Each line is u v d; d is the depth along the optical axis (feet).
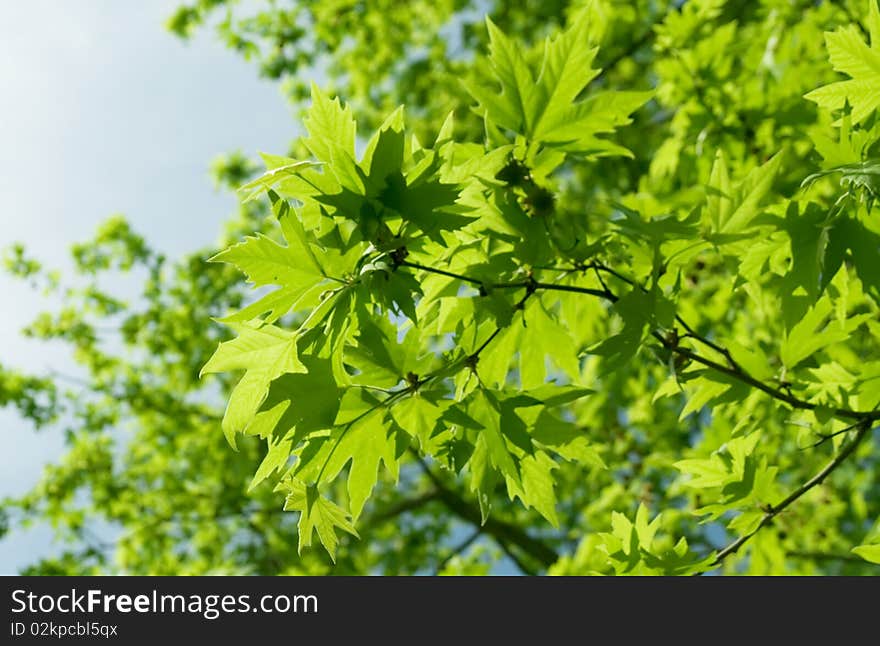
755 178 6.91
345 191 5.95
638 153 25.07
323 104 6.15
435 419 6.40
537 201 6.53
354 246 6.01
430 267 6.55
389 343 6.41
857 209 6.52
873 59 6.35
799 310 6.91
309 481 6.19
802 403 7.23
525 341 7.13
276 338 6.00
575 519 33.78
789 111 12.50
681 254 7.00
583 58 6.71
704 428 10.64
